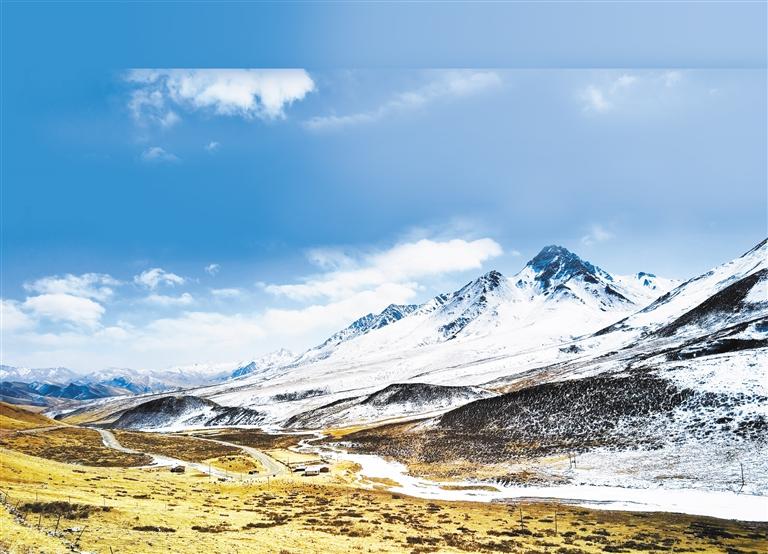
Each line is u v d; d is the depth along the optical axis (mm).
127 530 36094
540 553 44094
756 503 65812
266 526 47219
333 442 168000
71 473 69312
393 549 40781
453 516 63469
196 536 36625
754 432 86125
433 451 129125
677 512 64750
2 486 48250
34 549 24453
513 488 89750
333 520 55219
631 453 94688
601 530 55406
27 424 182375
